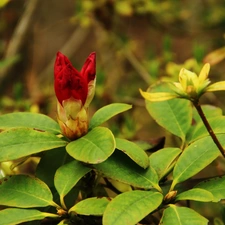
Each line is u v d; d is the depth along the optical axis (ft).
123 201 2.36
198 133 2.65
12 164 2.78
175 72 3.91
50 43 9.54
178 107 2.78
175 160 2.62
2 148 2.49
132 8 5.25
